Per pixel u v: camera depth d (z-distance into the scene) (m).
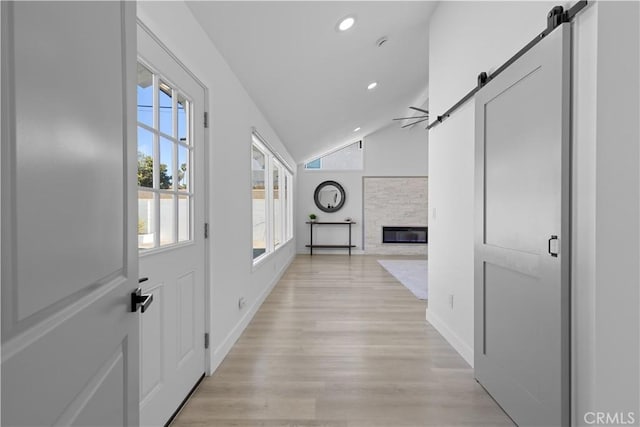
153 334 1.48
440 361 2.35
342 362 2.34
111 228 0.81
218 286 2.29
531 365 1.50
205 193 2.08
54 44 0.58
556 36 1.31
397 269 6.24
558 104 1.30
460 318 2.46
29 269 0.51
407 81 4.77
